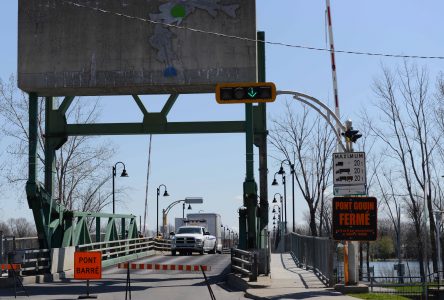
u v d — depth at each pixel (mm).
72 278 29734
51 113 30844
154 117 30438
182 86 28938
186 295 22156
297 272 30781
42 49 29359
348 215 19750
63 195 56688
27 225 100562
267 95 21703
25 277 26125
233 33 28703
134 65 28953
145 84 28812
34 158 28672
